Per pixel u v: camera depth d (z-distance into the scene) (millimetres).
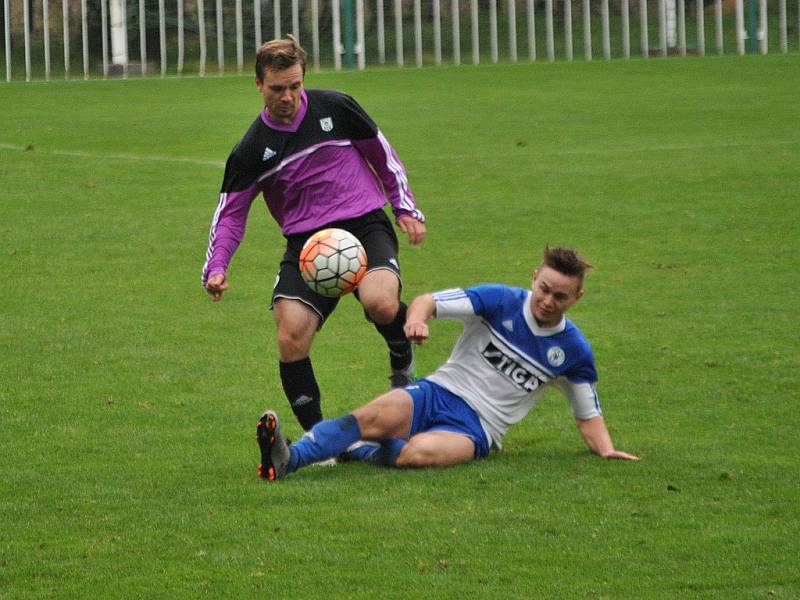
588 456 24453
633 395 29266
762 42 107625
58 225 50469
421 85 90875
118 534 20266
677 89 87188
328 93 25359
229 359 33000
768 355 32500
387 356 33312
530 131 71438
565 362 24188
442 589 18000
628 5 113125
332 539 19891
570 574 18531
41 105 83750
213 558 19203
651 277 41938
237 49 106250
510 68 99625
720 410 27922
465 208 53000
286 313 24453
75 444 25562
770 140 66688
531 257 45281
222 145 68625
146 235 48906
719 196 53750
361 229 25203
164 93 89188
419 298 23531
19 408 28391
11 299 39781
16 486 22750
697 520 20672
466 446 23766
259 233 49688
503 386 24250
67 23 101062
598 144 67000
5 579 18484
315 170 25078
